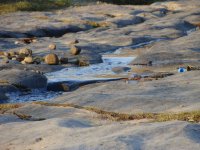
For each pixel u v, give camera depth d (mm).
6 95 25266
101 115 18812
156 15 70125
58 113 19844
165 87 23094
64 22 61906
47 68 32250
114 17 67500
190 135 14008
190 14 66875
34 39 47469
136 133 14398
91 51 40094
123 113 18891
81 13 71250
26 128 16844
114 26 59625
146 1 98438
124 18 63906
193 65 32094
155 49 37688
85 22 62375
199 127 14844
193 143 13289
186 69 30516
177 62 32969
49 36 54750
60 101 21781
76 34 52281
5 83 26516
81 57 36281
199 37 42594
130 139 13812
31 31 53312
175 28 54875
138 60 34312
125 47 43906
